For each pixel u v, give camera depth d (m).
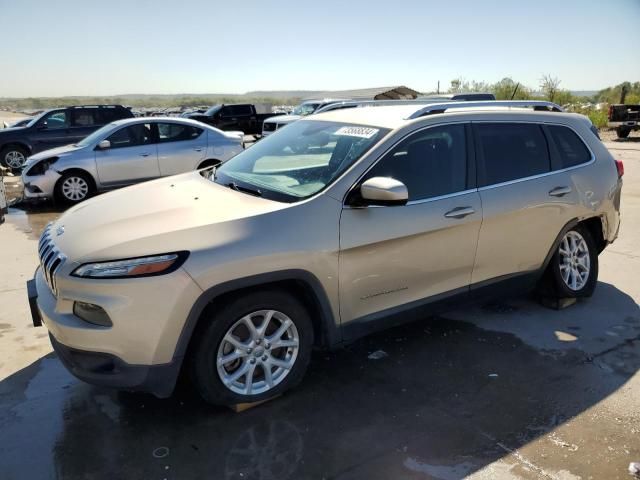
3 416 3.22
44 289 3.26
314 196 3.31
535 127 4.46
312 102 21.59
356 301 3.45
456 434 3.06
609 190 4.83
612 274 5.73
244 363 3.18
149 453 2.89
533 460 2.85
